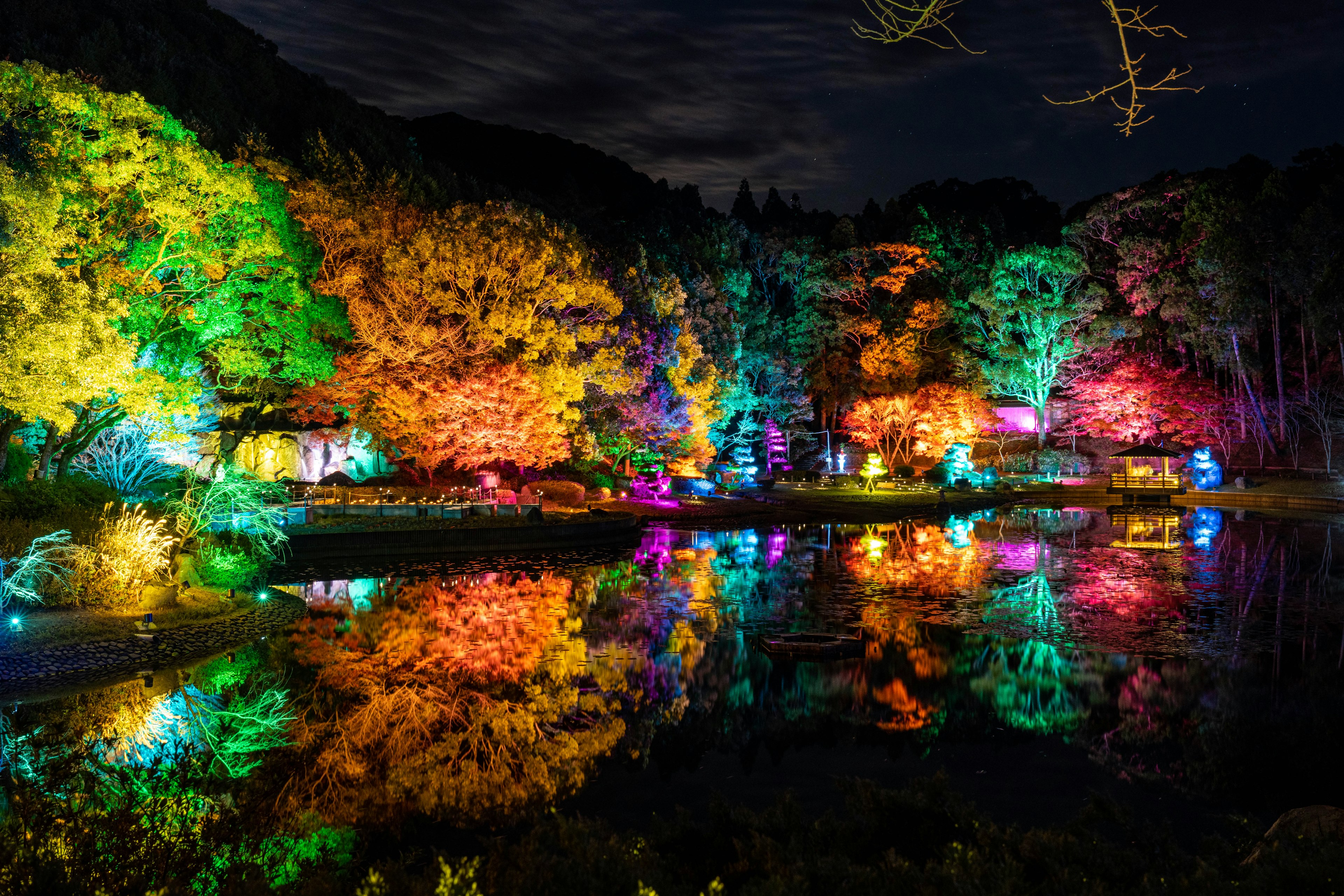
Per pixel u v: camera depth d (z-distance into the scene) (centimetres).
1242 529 4278
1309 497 5359
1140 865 602
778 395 7519
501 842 615
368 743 1273
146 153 2667
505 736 1307
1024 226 12875
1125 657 1758
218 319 3047
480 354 4025
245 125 8375
